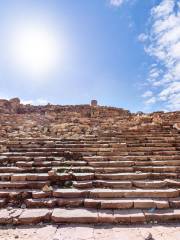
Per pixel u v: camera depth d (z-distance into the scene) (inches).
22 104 812.6
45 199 210.5
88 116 759.7
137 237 161.2
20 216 185.2
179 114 645.3
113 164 275.3
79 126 540.4
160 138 366.6
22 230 172.1
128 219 183.0
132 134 400.2
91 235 163.8
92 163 276.1
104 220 182.7
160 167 263.6
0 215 187.5
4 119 611.8
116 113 785.6
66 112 766.5
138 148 322.0
